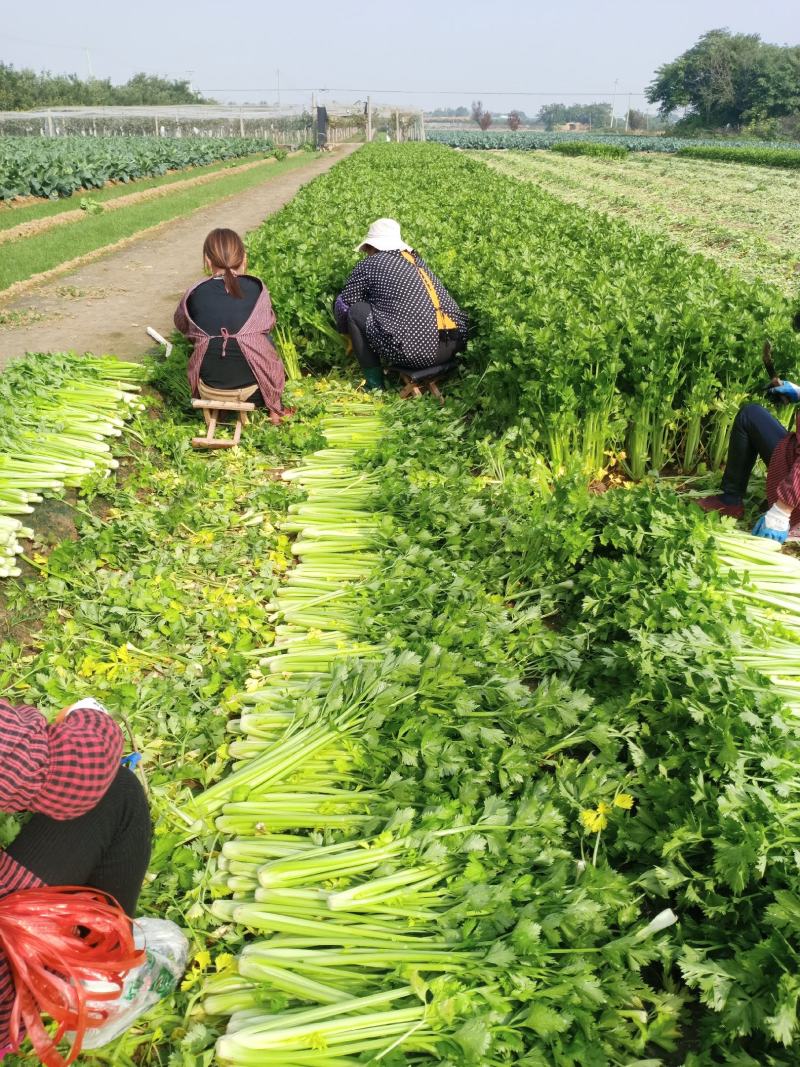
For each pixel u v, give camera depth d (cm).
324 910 251
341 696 323
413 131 8212
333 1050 212
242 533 525
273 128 6975
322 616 429
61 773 183
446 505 491
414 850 265
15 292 1160
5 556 443
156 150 3516
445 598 427
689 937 258
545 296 673
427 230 1094
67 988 178
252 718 341
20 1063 217
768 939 234
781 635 392
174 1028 243
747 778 281
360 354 739
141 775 268
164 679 380
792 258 1476
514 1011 224
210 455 644
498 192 1700
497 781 314
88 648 404
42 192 2220
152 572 465
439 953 231
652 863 283
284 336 789
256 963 238
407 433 621
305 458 621
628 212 2233
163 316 1033
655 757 324
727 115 12194
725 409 569
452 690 325
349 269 816
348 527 507
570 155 5397
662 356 564
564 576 453
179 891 280
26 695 366
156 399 709
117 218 1892
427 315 704
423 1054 222
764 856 252
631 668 360
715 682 322
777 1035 208
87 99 11806
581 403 577
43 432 568
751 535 477
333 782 309
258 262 856
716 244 1695
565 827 296
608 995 228
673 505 452
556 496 478
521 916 239
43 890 187
